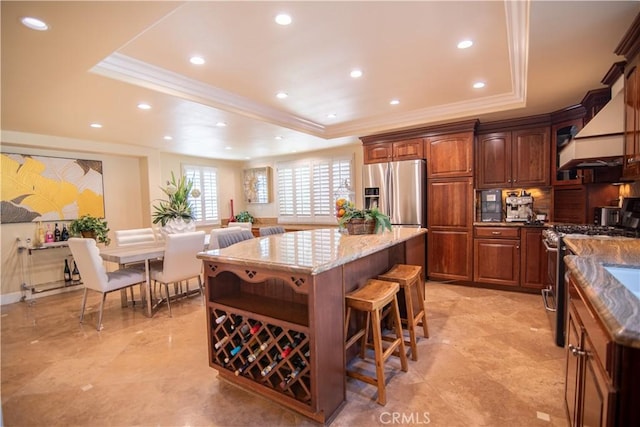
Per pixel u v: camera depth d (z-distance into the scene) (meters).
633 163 2.07
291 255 1.85
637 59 1.98
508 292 3.84
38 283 4.18
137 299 3.99
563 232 2.71
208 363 2.30
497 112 3.61
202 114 3.32
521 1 1.76
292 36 2.10
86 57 2.03
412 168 4.25
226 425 1.66
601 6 1.61
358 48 2.28
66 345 2.64
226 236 3.11
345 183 5.21
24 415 1.76
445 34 2.11
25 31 1.71
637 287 1.42
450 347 2.44
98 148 4.59
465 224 4.07
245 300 2.08
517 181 3.96
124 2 1.50
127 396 1.92
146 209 5.27
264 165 6.80
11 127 3.65
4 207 3.92
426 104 3.70
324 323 1.63
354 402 1.82
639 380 0.76
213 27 1.97
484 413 1.70
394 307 2.09
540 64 2.33
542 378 2.01
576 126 3.49
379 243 2.25
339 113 3.95
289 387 1.72
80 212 4.58
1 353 2.50
